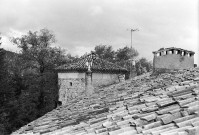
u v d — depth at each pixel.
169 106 5.36
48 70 35.00
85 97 13.89
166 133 3.77
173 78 9.97
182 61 14.11
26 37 35.50
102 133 4.78
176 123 4.17
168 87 7.56
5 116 25.30
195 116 4.35
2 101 26.78
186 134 3.59
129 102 7.23
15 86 30.27
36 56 34.88
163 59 14.34
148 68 59.03
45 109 31.08
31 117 29.25
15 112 27.50
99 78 22.92
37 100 30.77
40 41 35.91
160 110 5.12
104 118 6.22
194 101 5.12
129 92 9.88
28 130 7.96
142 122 4.76
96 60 24.69
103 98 10.88
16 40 35.09
